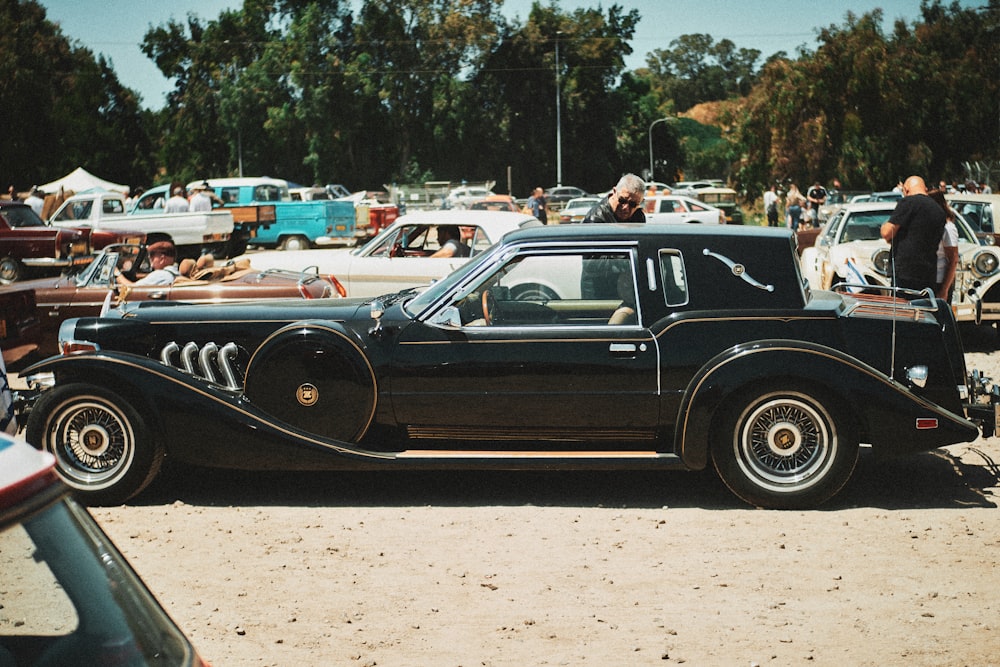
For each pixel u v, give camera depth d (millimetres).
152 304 6996
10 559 1743
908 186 9414
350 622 4375
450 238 11703
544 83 74188
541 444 6172
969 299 12195
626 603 4574
